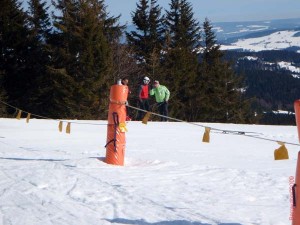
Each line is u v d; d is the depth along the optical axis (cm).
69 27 4072
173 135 1560
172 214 520
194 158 1013
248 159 1031
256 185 695
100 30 4041
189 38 5338
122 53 4409
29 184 655
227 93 5050
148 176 740
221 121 5019
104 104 3962
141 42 4984
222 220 501
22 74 4106
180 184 686
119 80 852
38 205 543
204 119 4788
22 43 4100
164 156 1029
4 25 4059
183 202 576
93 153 1014
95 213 515
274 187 684
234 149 1237
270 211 543
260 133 1734
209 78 5031
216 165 909
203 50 5438
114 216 506
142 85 2245
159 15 5066
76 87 3841
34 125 1758
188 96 4709
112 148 844
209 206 560
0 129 1572
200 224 486
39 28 4525
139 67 4625
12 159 904
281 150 554
